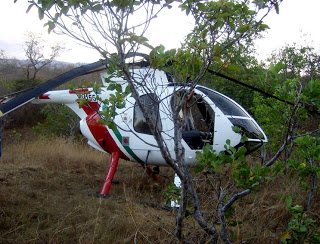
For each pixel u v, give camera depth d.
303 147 4.37
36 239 4.00
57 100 6.46
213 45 2.92
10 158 8.36
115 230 4.26
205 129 6.00
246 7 2.92
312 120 6.64
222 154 3.20
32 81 19.05
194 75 3.21
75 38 2.81
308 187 4.72
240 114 5.61
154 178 6.91
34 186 6.17
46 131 14.12
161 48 3.07
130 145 5.96
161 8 2.78
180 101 3.14
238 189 5.16
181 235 3.26
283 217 4.38
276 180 5.27
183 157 3.08
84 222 4.51
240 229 4.04
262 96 7.83
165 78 5.56
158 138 2.90
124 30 2.69
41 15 2.86
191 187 3.22
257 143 5.62
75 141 12.09
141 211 4.77
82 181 6.88
